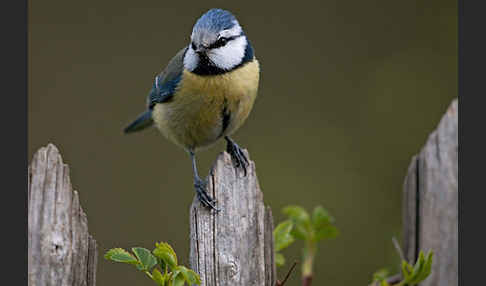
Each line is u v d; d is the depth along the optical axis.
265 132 11.79
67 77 12.15
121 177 11.37
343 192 10.97
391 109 11.73
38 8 12.31
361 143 11.54
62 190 5.18
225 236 5.64
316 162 11.34
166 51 12.45
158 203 11.10
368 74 12.10
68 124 11.83
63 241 5.15
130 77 12.27
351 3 12.52
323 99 12.05
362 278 10.17
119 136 11.69
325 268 10.27
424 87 11.75
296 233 6.43
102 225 10.81
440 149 5.88
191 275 5.09
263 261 5.73
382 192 10.91
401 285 5.77
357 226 10.61
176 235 10.65
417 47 12.05
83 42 12.37
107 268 10.12
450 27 11.95
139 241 10.54
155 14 12.55
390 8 12.34
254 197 5.71
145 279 10.05
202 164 11.27
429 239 5.95
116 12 12.51
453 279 5.85
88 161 11.51
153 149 11.48
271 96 12.12
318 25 12.51
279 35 12.52
